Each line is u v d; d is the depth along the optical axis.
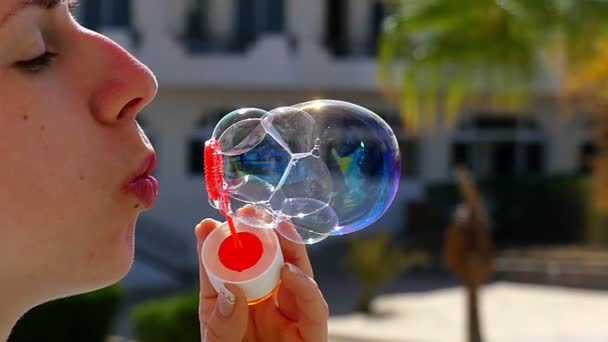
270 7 19.14
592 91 9.44
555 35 8.43
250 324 1.58
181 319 6.54
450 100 10.48
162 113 18.55
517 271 14.51
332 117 1.89
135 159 1.30
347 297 13.31
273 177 1.66
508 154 20.55
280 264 1.49
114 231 1.28
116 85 1.27
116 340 8.09
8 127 1.17
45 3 1.24
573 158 20.38
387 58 10.19
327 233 1.76
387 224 19.33
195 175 18.69
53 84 1.23
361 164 1.86
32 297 1.25
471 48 9.11
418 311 12.11
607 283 13.89
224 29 19.00
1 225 1.18
